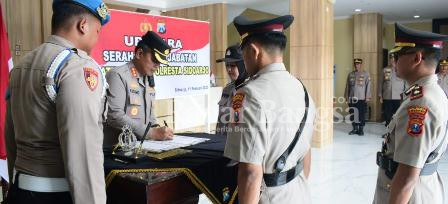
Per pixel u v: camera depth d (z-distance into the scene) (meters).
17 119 1.19
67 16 1.19
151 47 2.14
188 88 4.07
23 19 4.94
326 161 5.18
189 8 7.79
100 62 3.17
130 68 2.18
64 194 1.18
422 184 1.40
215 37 7.50
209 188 1.56
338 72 10.38
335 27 10.34
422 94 1.34
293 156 1.27
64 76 1.10
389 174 1.47
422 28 10.71
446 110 1.34
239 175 1.17
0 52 2.57
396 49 1.50
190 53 4.07
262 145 1.16
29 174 1.16
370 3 7.98
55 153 1.16
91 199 1.11
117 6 7.57
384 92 7.55
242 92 1.21
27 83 1.15
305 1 6.02
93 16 1.22
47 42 1.20
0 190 2.69
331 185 4.07
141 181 1.36
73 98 1.08
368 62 9.50
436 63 1.42
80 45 1.22
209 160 1.59
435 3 7.94
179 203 1.60
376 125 8.77
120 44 3.33
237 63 2.37
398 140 1.35
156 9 8.09
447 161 5.17
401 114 1.37
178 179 1.48
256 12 9.12
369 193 3.78
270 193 1.24
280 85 1.22
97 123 1.13
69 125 1.07
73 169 1.08
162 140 2.00
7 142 1.36
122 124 2.01
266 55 1.26
